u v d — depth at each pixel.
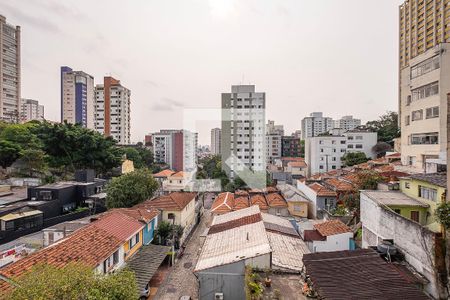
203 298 13.81
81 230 18.05
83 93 107.94
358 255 11.39
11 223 27.14
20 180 44.59
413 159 29.20
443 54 24.48
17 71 80.06
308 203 34.53
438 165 18.62
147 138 125.38
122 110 89.50
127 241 19.78
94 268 14.77
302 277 11.59
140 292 17.00
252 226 19.38
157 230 25.52
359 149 61.00
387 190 19.17
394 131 66.06
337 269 10.30
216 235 19.58
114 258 17.73
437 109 25.12
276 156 100.81
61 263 14.20
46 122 53.94
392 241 13.60
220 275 13.77
